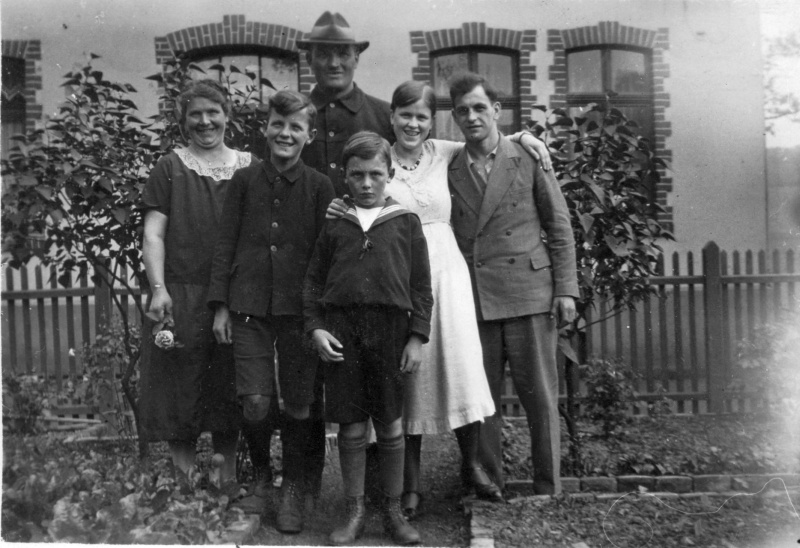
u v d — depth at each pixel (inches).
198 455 173.2
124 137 161.9
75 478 122.0
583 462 167.2
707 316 231.3
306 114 127.3
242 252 126.6
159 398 132.3
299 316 125.6
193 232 132.6
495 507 137.4
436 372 135.5
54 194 150.2
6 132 260.7
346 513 123.3
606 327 243.1
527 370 141.3
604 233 161.8
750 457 168.7
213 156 137.5
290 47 271.3
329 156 147.0
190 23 267.4
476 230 141.4
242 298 124.3
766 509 138.4
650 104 275.9
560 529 127.6
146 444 156.2
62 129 155.6
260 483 136.5
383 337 119.3
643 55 278.2
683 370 231.6
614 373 191.6
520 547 119.7
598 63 278.2
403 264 121.4
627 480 156.9
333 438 189.3
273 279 125.1
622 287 171.9
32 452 130.1
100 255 165.3
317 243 124.4
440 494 151.5
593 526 129.3
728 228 270.4
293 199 127.6
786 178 270.5
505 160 141.3
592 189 155.4
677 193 270.4
